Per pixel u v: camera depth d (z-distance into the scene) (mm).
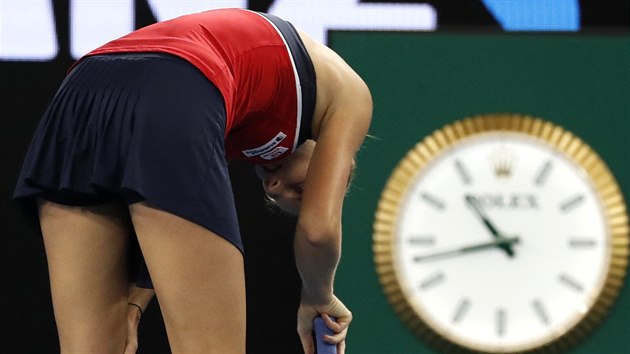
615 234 12492
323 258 7734
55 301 7430
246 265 14086
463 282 12609
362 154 12734
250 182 14102
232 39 7547
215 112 7055
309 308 8531
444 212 12656
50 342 14305
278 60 7688
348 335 12688
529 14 13633
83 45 13883
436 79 12766
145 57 7168
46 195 7262
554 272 12562
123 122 6953
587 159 12570
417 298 12664
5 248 14289
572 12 13602
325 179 7609
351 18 13641
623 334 12516
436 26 13648
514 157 12625
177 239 6902
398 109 12750
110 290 7484
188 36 7363
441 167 12680
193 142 6887
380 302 12688
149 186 6785
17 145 14203
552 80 12703
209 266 6961
